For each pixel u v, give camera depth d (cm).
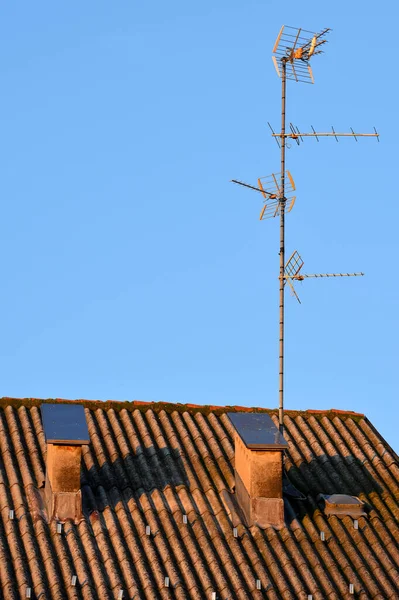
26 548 3019
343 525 3303
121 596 2891
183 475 3400
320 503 3381
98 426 3609
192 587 2964
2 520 3131
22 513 3142
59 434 3197
